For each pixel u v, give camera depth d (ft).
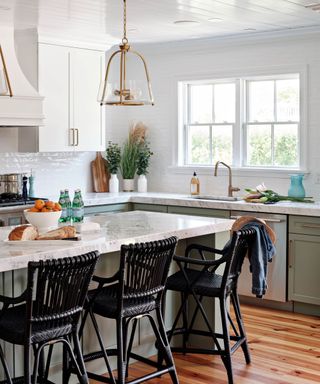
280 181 21.54
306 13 17.60
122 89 12.76
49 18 17.89
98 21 18.39
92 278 11.83
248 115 22.59
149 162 24.80
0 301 10.48
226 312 14.60
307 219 18.47
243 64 22.07
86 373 11.45
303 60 20.72
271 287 19.31
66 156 23.47
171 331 14.17
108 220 15.25
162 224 14.56
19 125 19.16
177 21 18.52
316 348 15.79
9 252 11.07
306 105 20.77
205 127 23.72
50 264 9.95
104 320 13.71
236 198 21.50
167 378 13.69
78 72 21.58
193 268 15.40
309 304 18.94
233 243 12.85
